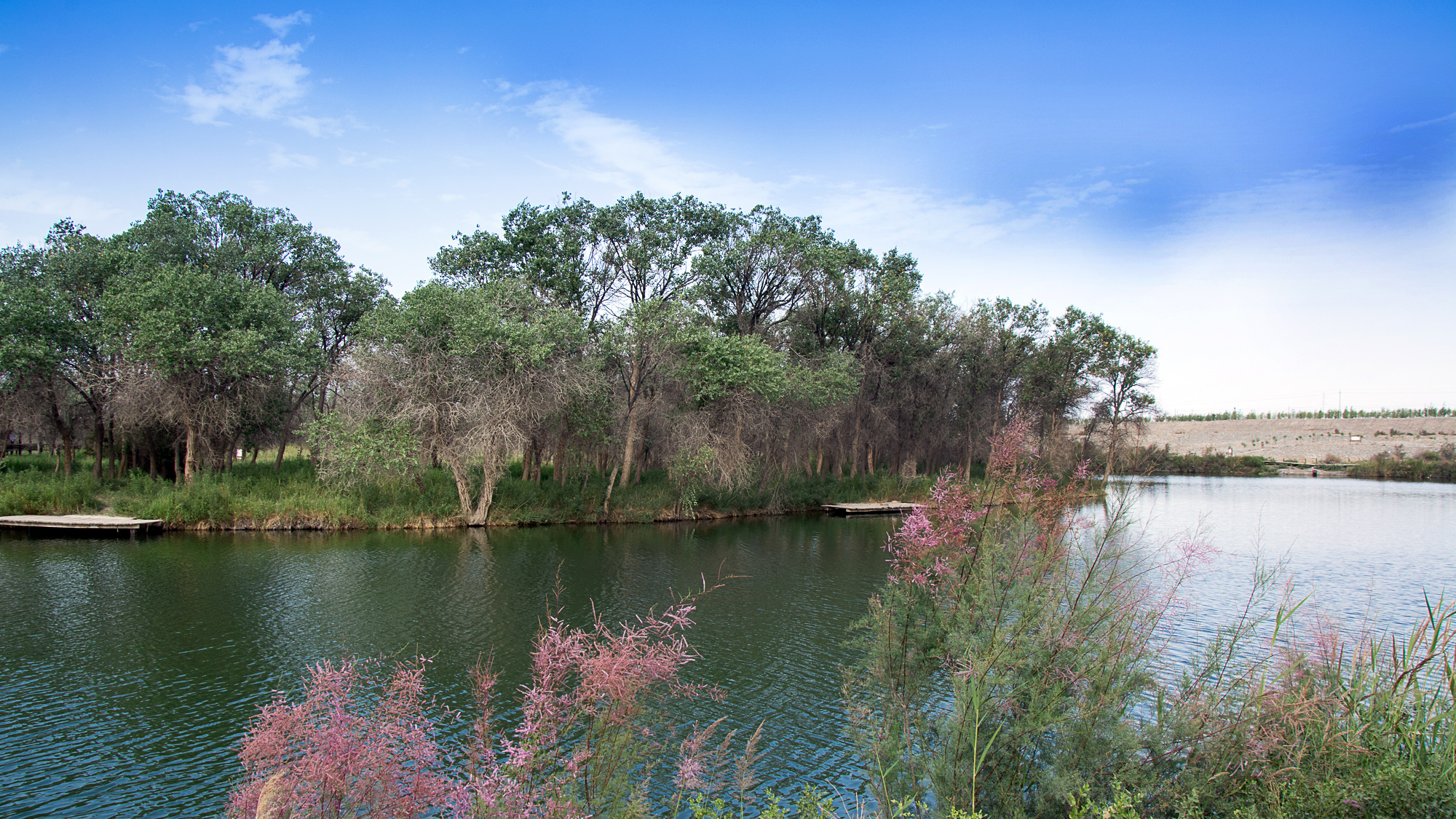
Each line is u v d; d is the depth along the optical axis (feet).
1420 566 80.33
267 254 119.85
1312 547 93.04
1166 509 140.56
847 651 50.08
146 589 65.62
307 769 13.42
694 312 119.44
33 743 35.47
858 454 171.12
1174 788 17.44
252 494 105.60
